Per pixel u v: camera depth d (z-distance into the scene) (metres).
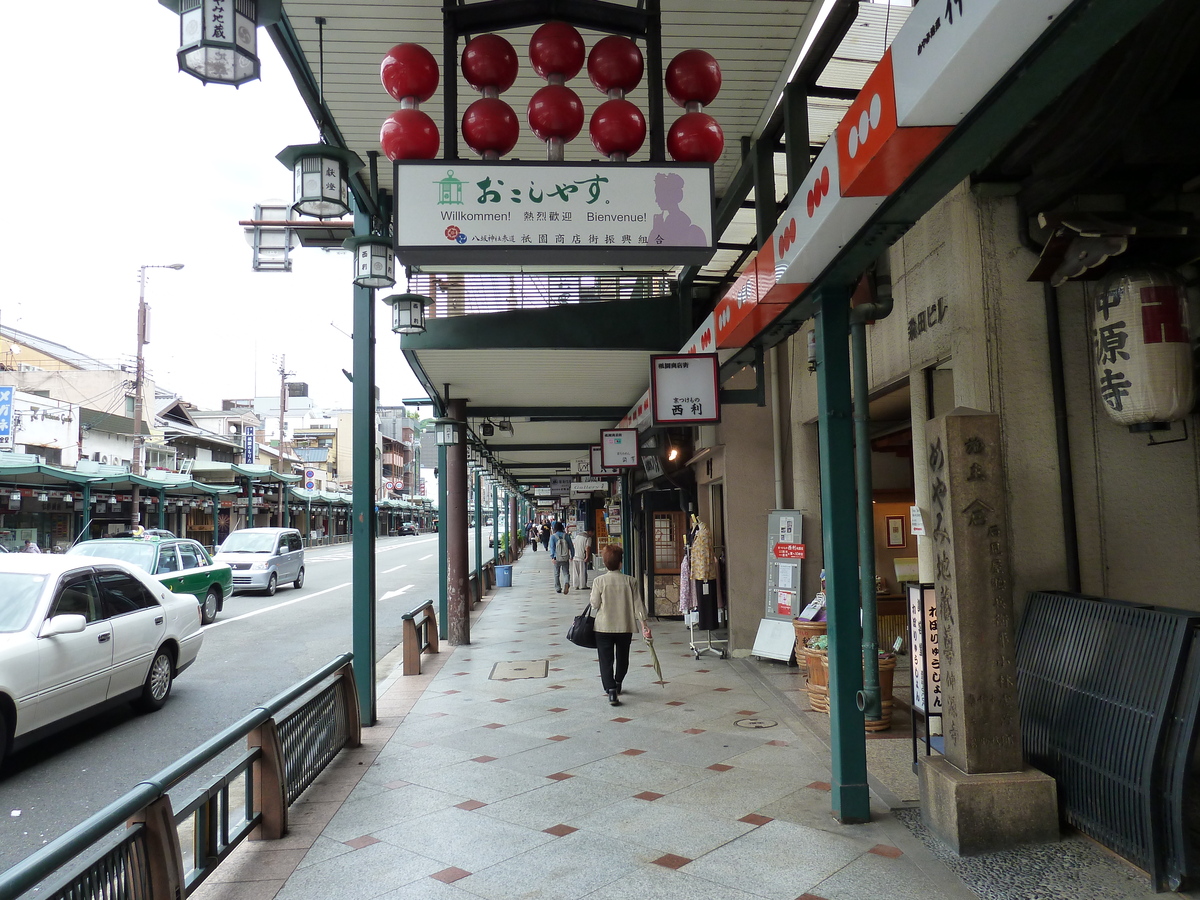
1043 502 4.97
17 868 2.19
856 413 5.20
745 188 6.77
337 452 87.25
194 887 3.47
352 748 6.11
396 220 3.46
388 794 5.05
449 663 10.16
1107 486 4.95
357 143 6.21
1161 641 3.71
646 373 11.27
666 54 5.29
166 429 44.81
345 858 4.06
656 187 3.54
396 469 100.12
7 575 6.62
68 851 2.37
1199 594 4.80
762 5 4.77
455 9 3.81
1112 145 4.11
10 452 28.03
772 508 10.16
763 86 5.63
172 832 3.17
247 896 3.63
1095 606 4.29
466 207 3.49
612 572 7.77
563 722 6.86
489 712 7.31
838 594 4.54
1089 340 5.01
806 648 7.23
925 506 5.89
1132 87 3.63
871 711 4.47
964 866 3.78
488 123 3.60
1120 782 3.71
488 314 9.28
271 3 3.08
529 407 14.00
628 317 9.35
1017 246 5.11
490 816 4.62
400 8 4.56
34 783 5.84
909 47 2.58
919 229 5.83
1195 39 3.35
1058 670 4.39
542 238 3.50
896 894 3.51
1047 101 2.43
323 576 26.72
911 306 6.02
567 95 3.63
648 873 3.80
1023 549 4.93
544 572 29.45
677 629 13.14
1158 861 3.48
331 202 4.00
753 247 9.09
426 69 3.76
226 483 44.84
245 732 3.89
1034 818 3.96
